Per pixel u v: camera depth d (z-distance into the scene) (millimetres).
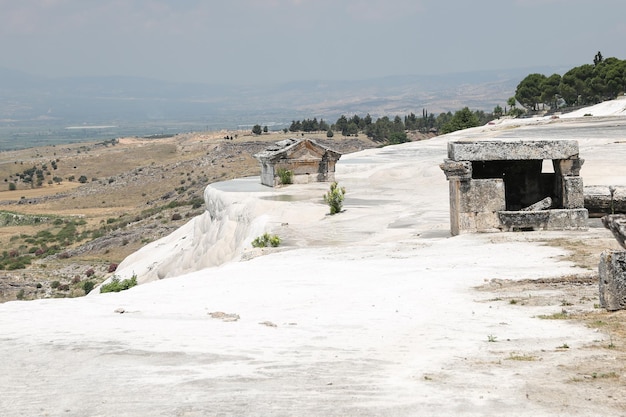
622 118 102125
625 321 11938
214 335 12094
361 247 27219
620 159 52375
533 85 183375
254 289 18828
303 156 54156
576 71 163375
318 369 9445
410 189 50125
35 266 90875
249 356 10258
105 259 91250
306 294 17578
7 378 9094
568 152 28234
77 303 17984
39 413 7484
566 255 21375
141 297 18656
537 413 7367
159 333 12273
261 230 36938
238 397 7984
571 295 15375
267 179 54281
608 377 8664
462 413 7391
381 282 18750
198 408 7539
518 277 17859
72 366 9664
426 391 8242
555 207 29406
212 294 18391
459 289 17062
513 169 30453
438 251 24219
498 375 8977
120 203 186625
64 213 170125
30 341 11617
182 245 51875
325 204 42594
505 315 13727
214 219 48344
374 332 12547
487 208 28047
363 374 9172
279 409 7512
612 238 24562
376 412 7430
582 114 132125
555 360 9672
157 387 8430
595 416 7258
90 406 7688
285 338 11898
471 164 28484
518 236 26375
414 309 14938
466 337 11781
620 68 147375
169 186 195500
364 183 55719
